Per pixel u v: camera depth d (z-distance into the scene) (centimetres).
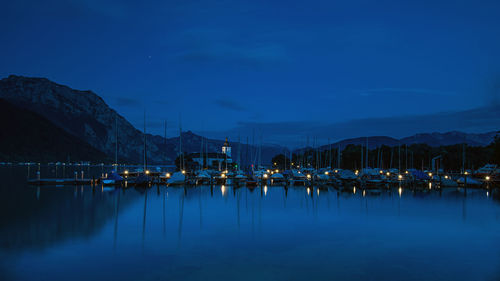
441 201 5869
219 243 2903
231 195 6812
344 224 3756
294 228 3531
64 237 3070
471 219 4078
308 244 2891
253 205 5272
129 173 11275
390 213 4512
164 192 7331
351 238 3112
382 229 3497
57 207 4938
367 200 6012
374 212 4597
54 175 16075
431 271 2234
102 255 2538
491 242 2980
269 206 5162
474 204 5466
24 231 3300
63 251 2633
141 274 2156
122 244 2845
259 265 2339
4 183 9319
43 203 5353
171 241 2958
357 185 9131
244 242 2942
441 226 3662
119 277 2108
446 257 2541
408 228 3553
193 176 10188
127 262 2384
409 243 2939
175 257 2505
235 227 3566
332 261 2433
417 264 2373
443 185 8925
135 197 6300
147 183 8319
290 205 5291
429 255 2588
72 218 4025
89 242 2902
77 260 2420
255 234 3250
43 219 3944
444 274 2183
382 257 2531
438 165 15312
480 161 14988
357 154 16862
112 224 3675
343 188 8662
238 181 9719
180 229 3447
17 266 2294
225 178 10069
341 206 5194
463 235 3247
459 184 9081
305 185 9569
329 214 4419
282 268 2281
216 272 2198
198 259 2462
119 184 8681
